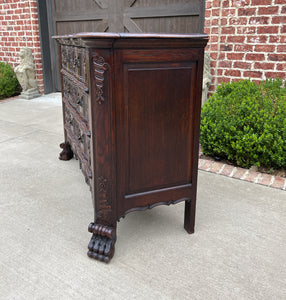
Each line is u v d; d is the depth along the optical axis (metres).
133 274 1.79
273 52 3.87
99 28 6.05
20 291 1.65
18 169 3.28
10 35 7.00
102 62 1.62
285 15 3.67
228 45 4.15
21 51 6.54
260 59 3.98
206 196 2.71
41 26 6.65
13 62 7.23
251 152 3.12
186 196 2.10
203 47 1.80
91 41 1.57
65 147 3.49
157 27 5.30
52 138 4.31
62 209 2.51
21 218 2.36
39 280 1.74
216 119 3.40
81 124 2.24
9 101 6.62
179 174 2.04
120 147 1.82
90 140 1.94
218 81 4.38
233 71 4.22
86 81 1.95
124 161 1.86
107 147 1.78
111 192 1.86
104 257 1.88
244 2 3.87
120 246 2.05
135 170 1.91
